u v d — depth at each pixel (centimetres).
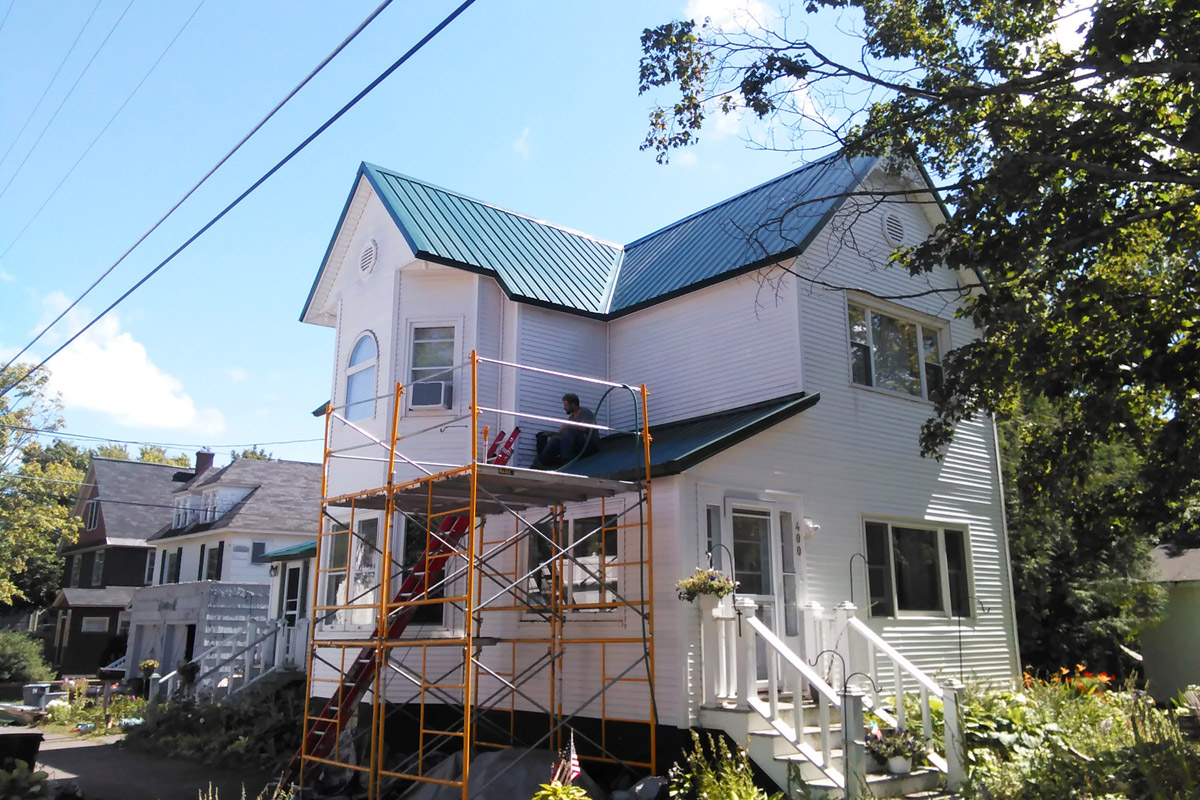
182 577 3603
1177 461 1010
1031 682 1477
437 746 1304
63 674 3803
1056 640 1941
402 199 1577
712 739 1052
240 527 3256
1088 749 1067
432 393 1486
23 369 3916
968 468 1617
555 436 1435
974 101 1009
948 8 1081
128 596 3991
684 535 1130
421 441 1470
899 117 1058
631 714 1134
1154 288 1138
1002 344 1083
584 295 1639
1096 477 1798
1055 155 953
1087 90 1030
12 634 3319
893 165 1191
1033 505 1241
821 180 1554
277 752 1461
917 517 1485
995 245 986
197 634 2138
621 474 1148
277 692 1714
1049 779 930
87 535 4438
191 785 1281
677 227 1831
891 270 1555
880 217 1562
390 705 1368
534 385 1517
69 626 3888
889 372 1520
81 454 6975
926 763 1055
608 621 1195
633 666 1061
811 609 1216
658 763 1092
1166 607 2119
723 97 1094
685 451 1158
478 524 1302
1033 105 1071
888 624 1394
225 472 3556
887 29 1089
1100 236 953
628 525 1195
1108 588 1931
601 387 1606
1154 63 852
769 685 1029
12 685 2998
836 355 1414
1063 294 1016
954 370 1102
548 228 1795
